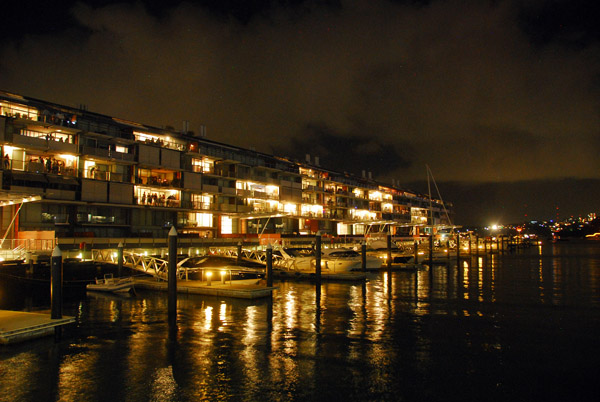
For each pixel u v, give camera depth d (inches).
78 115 1729.8
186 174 2138.3
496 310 960.3
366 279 1578.5
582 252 4015.8
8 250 1203.9
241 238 2137.1
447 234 4630.9
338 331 754.8
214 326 787.4
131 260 1491.1
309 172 3191.4
